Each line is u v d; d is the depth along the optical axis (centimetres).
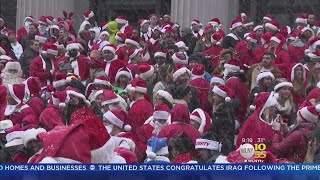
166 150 1416
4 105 1847
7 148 1472
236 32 2542
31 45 2341
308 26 2559
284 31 2492
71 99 1627
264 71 1972
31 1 3195
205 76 2030
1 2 3562
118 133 1548
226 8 3088
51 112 1600
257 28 2466
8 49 2489
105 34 2578
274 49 2183
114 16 3506
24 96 1833
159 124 1669
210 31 2423
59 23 2727
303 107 1566
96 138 1103
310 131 1467
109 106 1702
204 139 1488
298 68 1912
